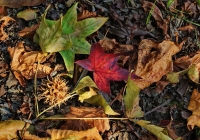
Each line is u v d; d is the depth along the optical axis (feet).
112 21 2.62
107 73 2.38
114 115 2.40
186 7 2.77
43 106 2.35
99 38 2.55
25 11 2.51
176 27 2.71
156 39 2.64
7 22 2.48
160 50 2.51
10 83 2.37
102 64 2.37
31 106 2.34
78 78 2.43
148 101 2.51
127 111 2.35
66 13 2.43
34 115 2.32
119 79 2.38
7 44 2.44
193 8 2.77
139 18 2.67
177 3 2.78
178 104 2.52
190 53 2.65
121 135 2.38
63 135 2.20
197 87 2.57
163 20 2.67
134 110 2.34
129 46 2.55
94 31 2.46
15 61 2.37
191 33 2.72
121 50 2.52
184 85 2.56
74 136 2.19
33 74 2.38
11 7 2.51
